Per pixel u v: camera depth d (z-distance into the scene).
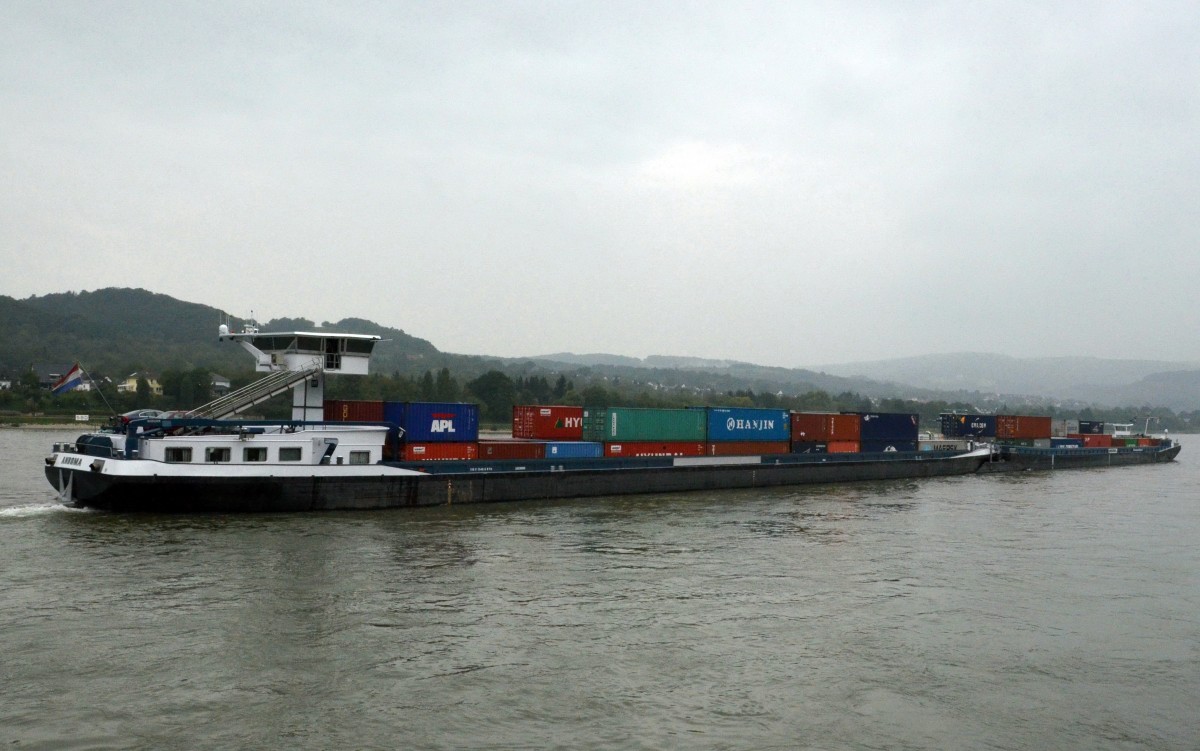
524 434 64.81
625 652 26.84
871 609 32.69
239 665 24.61
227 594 31.48
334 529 44.34
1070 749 21.11
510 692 23.36
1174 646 29.12
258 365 53.34
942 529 51.88
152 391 167.88
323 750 19.69
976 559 42.66
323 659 25.31
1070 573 39.94
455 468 54.50
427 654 26.03
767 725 21.89
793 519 54.28
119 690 22.61
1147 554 45.03
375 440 51.47
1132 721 22.84
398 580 34.47
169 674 23.80
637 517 53.00
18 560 35.84
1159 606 34.22
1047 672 26.34
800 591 35.06
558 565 38.25
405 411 53.97
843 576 38.00
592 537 45.28
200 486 45.91
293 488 48.19
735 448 72.00
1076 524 55.59
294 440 48.66
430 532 44.81
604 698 23.19
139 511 46.06
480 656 26.02
